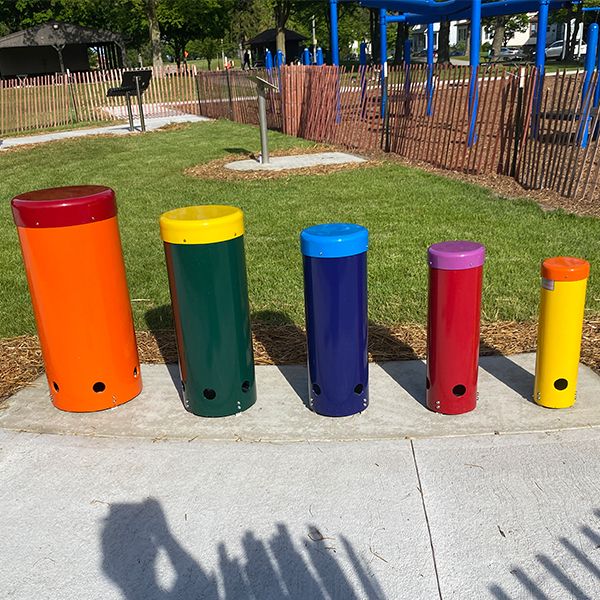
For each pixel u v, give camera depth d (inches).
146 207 355.3
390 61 1628.9
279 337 184.5
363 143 544.1
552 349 133.6
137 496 118.7
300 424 138.9
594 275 212.2
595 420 134.6
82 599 97.0
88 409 146.9
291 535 107.3
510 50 2263.8
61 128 908.0
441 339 133.1
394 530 107.2
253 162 489.4
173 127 805.9
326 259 127.3
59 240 132.6
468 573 98.0
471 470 121.0
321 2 1860.2
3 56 2016.5
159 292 223.6
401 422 137.6
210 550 105.2
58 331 139.7
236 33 3009.4
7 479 125.3
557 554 100.8
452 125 430.9
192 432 137.9
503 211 305.9
